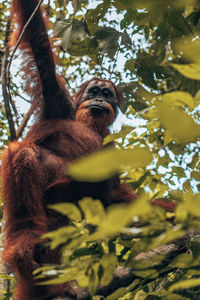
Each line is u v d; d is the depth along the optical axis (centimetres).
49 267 302
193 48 160
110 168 129
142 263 333
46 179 607
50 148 646
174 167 672
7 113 549
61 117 701
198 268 324
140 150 141
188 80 381
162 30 397
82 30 600
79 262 299
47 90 684
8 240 540
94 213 224
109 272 303
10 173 576
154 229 245
